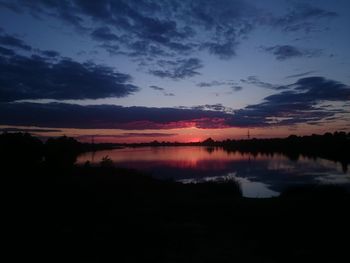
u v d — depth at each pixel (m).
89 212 11.66
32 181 17.31
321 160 61.03
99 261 7.16
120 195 15.90
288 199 15.96
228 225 10.89
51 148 26.16
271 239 9.28
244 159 68.50
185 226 10.55
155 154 99.19
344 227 10.39
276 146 144.88
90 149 135.00
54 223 9.94
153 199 15.86
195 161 62.72
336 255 7.97
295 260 7.65
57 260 7.08
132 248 8.10
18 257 7.12
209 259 7.64
